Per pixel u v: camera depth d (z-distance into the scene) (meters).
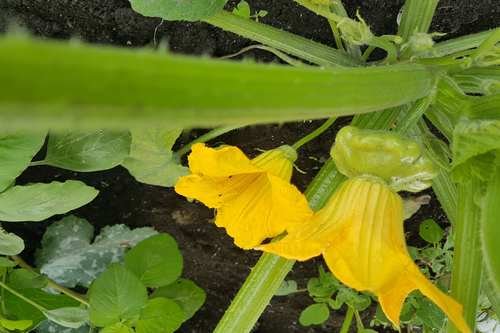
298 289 0.79
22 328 0.59
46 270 0.71
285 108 0.21
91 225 0.72
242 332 0.49
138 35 0.65
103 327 0.64
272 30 0.52
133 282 0.59
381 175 0.39
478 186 0.39
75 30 0.65
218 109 0.18
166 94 0.17
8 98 0.14
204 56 0.19
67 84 0.14
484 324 0.69
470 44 0.52
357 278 0.37
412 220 0.74
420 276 0.35
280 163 0.46
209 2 0.46
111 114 0.15
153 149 0.60
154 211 0.75
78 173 0.71
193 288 0.69
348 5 0.63
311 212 0.38
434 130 0.65
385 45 0.47
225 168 0.41
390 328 0.82
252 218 0.43
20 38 0.14
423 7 0.51
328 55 0.53
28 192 0.52
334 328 0.82
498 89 0.43
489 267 0.37
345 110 0.28
